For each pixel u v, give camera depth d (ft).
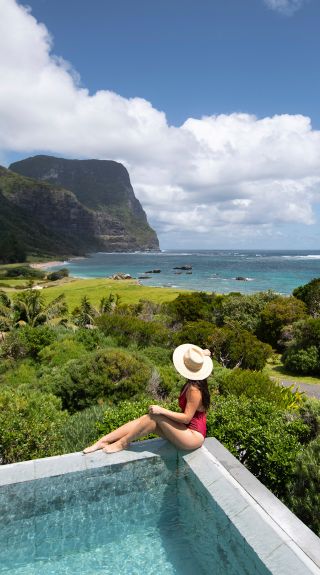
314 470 19.67
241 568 12.94
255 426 27.07
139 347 84.99
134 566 14.17
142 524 16.25
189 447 17.42
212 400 34.58
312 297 133.49
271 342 116.37
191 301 137.39
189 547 14.83
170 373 54.29
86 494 16.02
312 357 82.53
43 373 67.92
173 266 570.05
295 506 19.92
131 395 49.98
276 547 12.48
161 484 17.15
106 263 650.84
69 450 29.25
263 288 292.81
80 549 15.03
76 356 73.46
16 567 14.12
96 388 49.55
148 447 17.52
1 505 14.98
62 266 575.79
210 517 14.87
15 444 27.84
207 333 88.63
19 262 551.18
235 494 14.85
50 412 35.63
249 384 45.01
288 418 31.07
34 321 116.78
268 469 24.85
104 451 17.13
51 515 15.56
